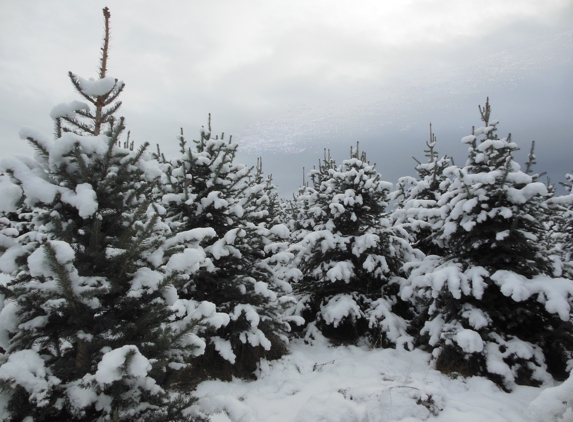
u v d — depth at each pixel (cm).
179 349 303
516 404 456
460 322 595
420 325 749
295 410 458
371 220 920
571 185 1267
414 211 812
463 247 677
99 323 277
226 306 604
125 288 307
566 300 509
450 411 426
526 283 546
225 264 645
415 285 658
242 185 764
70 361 260
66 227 279
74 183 309
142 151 336
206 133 739
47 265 246
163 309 317
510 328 591
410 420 406
